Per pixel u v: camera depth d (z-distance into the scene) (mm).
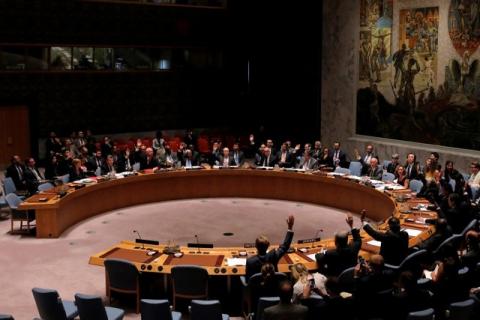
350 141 22469
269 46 25656
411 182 15766
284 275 8812
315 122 24781
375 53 21328
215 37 26156
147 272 10477
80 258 13180
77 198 16078
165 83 25625
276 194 18844
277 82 25703
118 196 17625
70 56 23344
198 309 8250
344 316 7883
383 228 12109
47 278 11977
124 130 24969
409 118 20391
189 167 18844
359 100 22250
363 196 16750
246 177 19000
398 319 7895
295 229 15633
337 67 22859
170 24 25047
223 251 10859
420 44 19688
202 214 17078
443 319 8875
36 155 23219
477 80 18047
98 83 24094
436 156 16500
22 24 22109
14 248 13820
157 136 22578
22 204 14398
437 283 8859
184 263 10211
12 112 22578
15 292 11266
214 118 27047
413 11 19797
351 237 11609
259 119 26453
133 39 24391
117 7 23844
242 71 26719
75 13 23062
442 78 19109
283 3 24969
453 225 12547
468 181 16109
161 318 8352
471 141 18469
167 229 15570
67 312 8969
